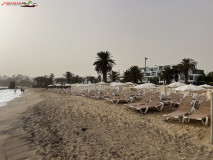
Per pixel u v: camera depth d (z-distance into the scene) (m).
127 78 37.59
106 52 31.66
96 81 65.06
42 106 12.66
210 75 40.75
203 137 4.49
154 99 8.80
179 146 3.97
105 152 3.75
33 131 5.77
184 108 6.64
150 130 5.30
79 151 3.87
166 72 40.91
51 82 80.38
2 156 3.84
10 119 8.34
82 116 7.84
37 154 3.84
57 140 4.69
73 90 31.22
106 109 9.45
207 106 6.06
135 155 3.54
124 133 5.08
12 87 95.19
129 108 9.49
